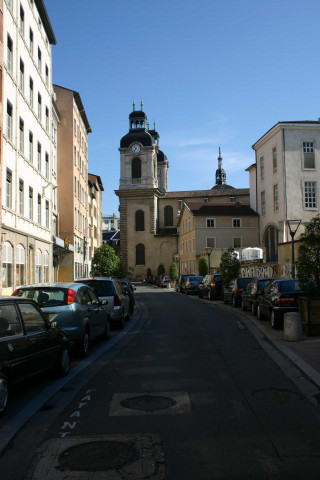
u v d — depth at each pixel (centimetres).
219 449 483
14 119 2253
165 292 4925
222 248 5553
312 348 1090
